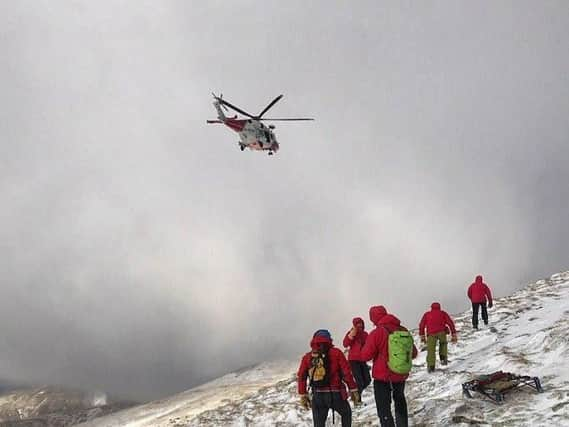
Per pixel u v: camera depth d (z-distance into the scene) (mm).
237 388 76250
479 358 10945
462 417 7004
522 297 19391
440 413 7645
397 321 6414
